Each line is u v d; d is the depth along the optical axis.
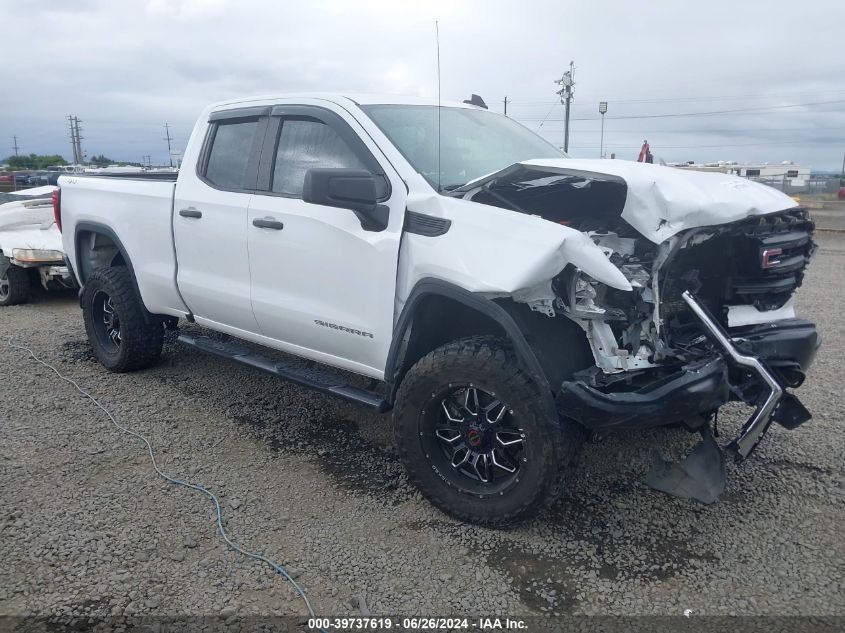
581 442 3.23
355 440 4.46
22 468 4.02
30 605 2.84
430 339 3.56
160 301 5.16
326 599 2.91
